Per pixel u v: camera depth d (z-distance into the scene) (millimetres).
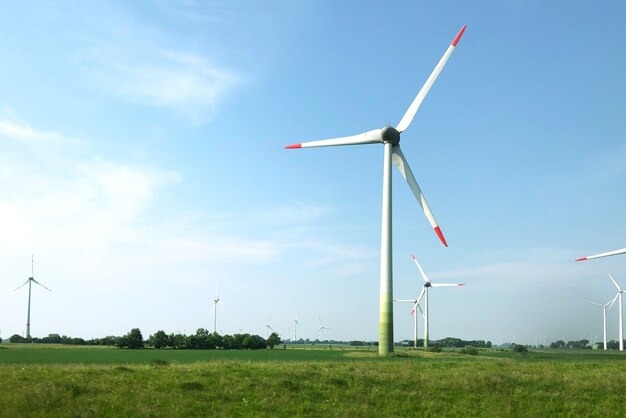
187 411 30812
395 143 81688
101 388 33469
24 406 29344
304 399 34625
